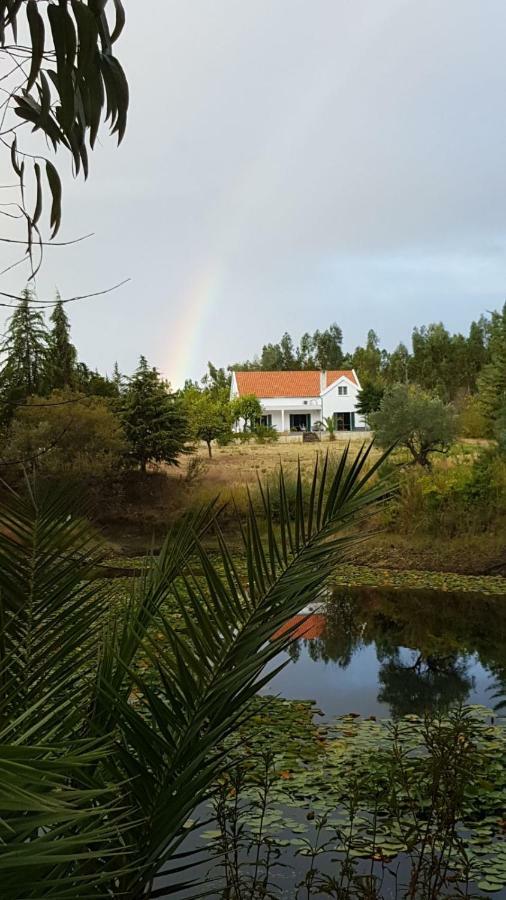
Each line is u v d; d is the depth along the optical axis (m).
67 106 1.73
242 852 3.46
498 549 13.55
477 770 4.02
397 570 13.00
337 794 4.03
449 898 2.72
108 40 1.83
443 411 18.00
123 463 19.91
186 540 2.16
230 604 1.82
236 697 1.65
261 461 27.03
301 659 7.64
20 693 1.82
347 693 6.42
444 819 2.85
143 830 1.61
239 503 16.17
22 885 1.10
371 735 5.09
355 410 53.44
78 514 2.23
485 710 5.73
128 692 1.86
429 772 3.07
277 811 3.85
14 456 14.23
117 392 22.89
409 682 6.72
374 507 1.92
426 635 8.70
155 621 2.08
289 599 1.76
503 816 3.71
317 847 3.25
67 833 1.51
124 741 1.68
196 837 3.66
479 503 14.82
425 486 15.26
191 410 29.69
